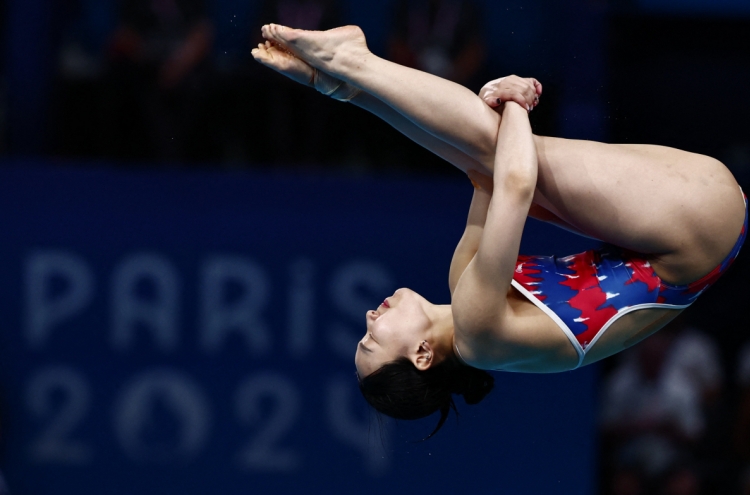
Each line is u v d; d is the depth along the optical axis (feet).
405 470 68.69
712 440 78.02
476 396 42.80
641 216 36.65
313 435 68.18
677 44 85.05
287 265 68.64
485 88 38.09
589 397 70.79
